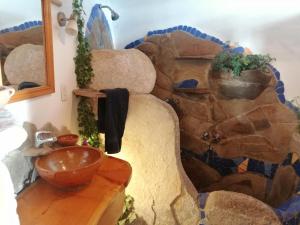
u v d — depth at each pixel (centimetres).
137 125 193
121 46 250
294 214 153
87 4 187
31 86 124
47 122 140
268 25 203
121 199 117
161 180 187
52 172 98
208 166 239
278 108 209
